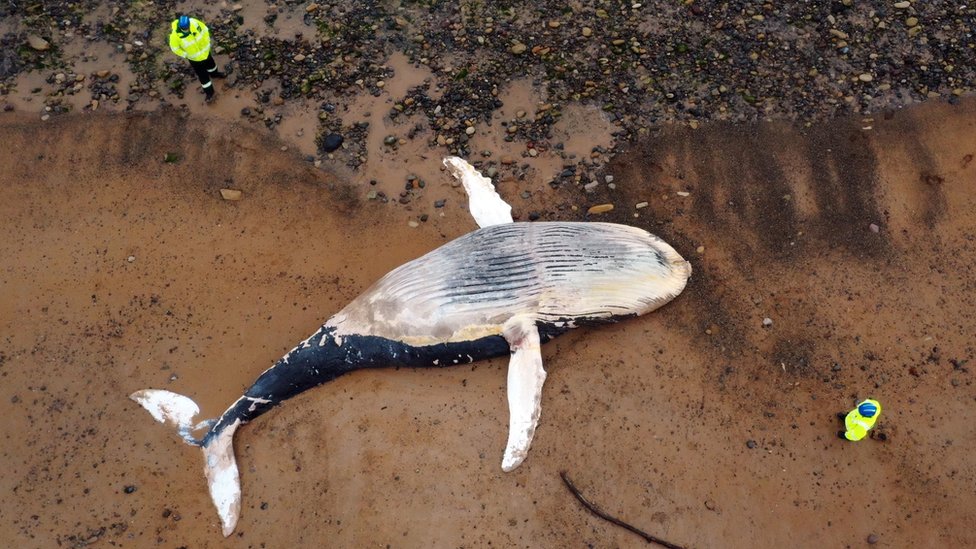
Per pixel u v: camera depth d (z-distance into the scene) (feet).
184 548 24.72
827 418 26.37
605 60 33.96
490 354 27.48
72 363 28.14
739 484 25.23
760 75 33.47
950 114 32.27
